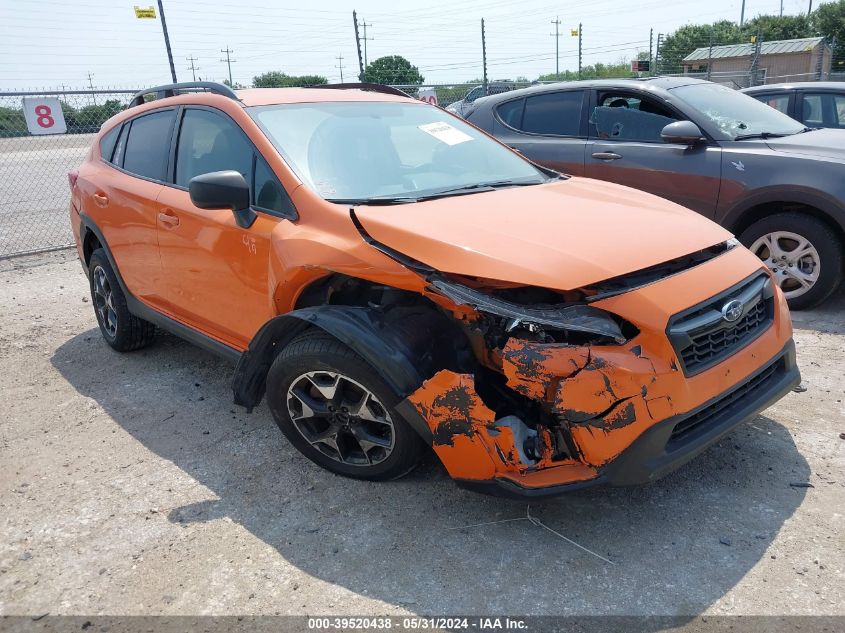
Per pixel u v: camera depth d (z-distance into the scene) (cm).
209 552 273
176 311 408
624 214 316
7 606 248
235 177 314
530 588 248
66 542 282
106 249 452
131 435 373
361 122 383
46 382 449
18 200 1285
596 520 284
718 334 271
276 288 309
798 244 515
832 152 511
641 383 240
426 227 281
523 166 408
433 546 271
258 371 323
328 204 308
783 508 287
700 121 569
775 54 2956
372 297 308
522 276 250
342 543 275
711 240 300
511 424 254
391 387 271
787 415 364
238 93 393
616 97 623
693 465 320
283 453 346
